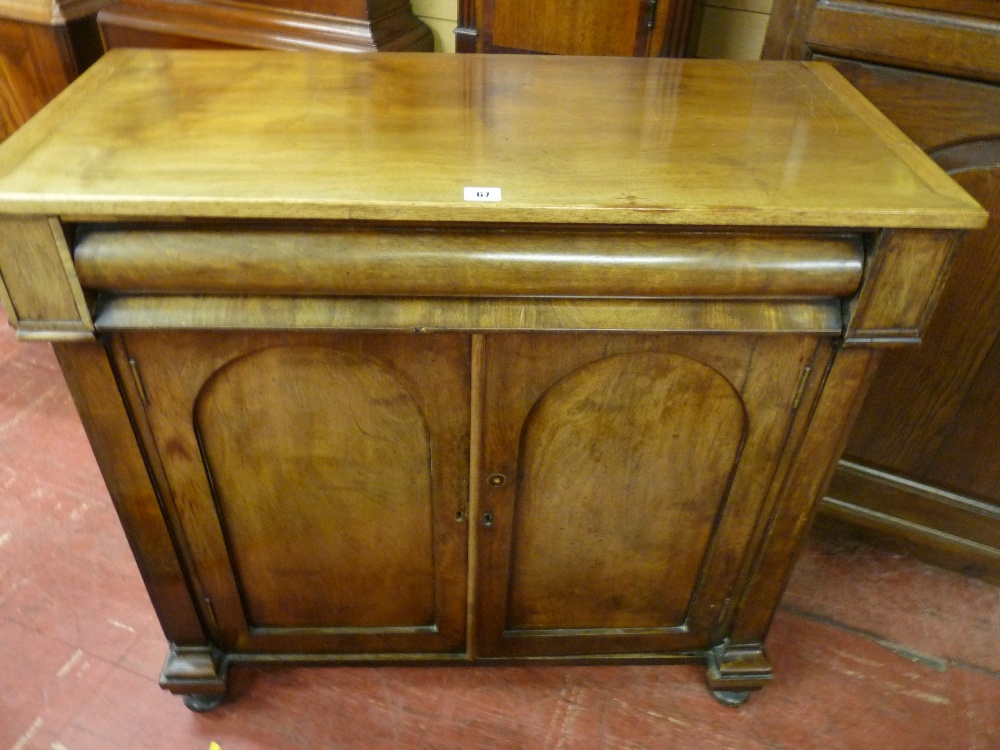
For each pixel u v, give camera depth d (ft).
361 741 4.14
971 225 2.61
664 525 3.66
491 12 4.98
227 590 3.84
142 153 2.80
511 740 4.17
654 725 4.25
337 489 3.47
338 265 2.68
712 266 2.72
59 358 2.90
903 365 4.51
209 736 4.13
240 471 3.38
